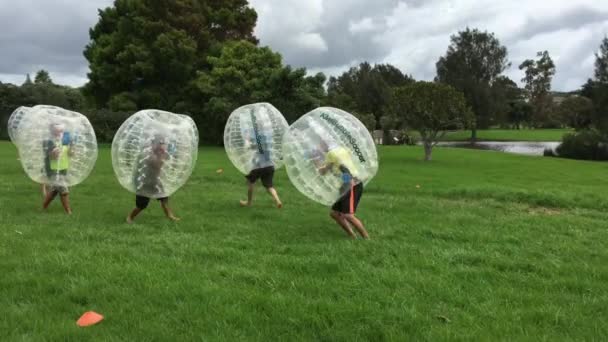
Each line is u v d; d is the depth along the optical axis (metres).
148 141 7.75
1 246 6.29
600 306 4.80
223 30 37.84
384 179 15.43
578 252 6.95
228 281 5.23
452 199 12.00
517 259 6.43
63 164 8.55
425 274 5.65
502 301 4.89
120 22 35.06
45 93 39.44
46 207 9.11
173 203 10.14
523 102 87.06
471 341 3.98
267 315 4.41
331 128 7.27
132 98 34.50
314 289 5.04
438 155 28.06
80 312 4.39
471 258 6.31
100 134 32.72
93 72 36.62
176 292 4.80
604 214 10.48
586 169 21.92
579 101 73.38
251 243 6.91
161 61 33.91
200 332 4.03
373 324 4.23
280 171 16.12
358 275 5.52
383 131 44.16
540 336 4.08
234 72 30.34
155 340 3.91
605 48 44.56
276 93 29.73
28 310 4.37
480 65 67.94
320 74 30.72
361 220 8.80
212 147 31.41
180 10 34.88
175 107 34.22
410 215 9.42
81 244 6.54
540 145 52.91
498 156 28.53
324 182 7.20
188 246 6.58
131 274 5.26
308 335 4.07
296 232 7.76
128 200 10.36
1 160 17.73
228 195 11.38
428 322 4.31
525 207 11.15
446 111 23.41
